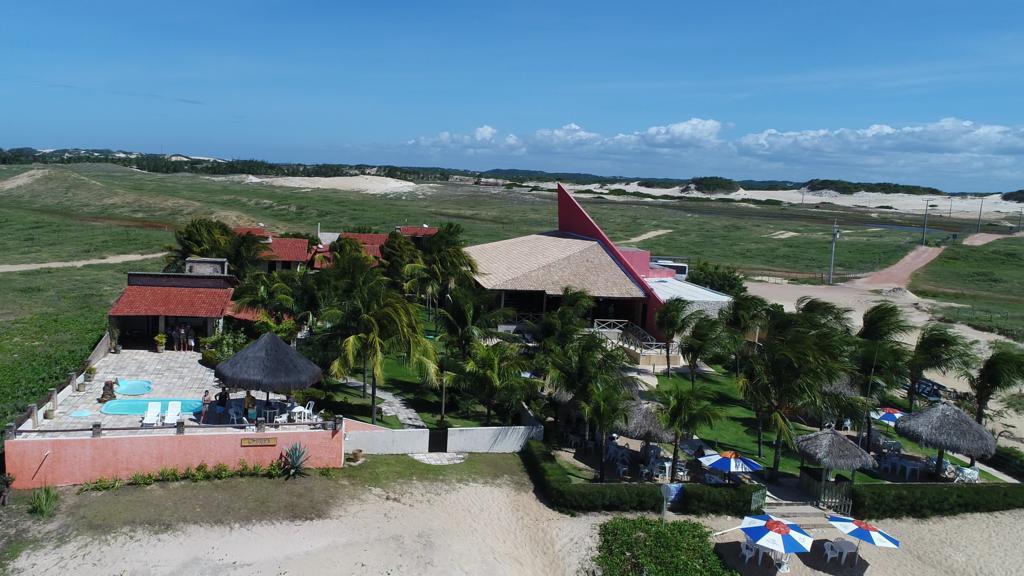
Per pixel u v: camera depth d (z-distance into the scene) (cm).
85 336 4866
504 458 3297
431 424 3503
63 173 16075
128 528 2389
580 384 3216
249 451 2825
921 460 3616
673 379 4556
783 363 3209
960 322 6719
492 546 2559
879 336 4200
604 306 5481
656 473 3142
